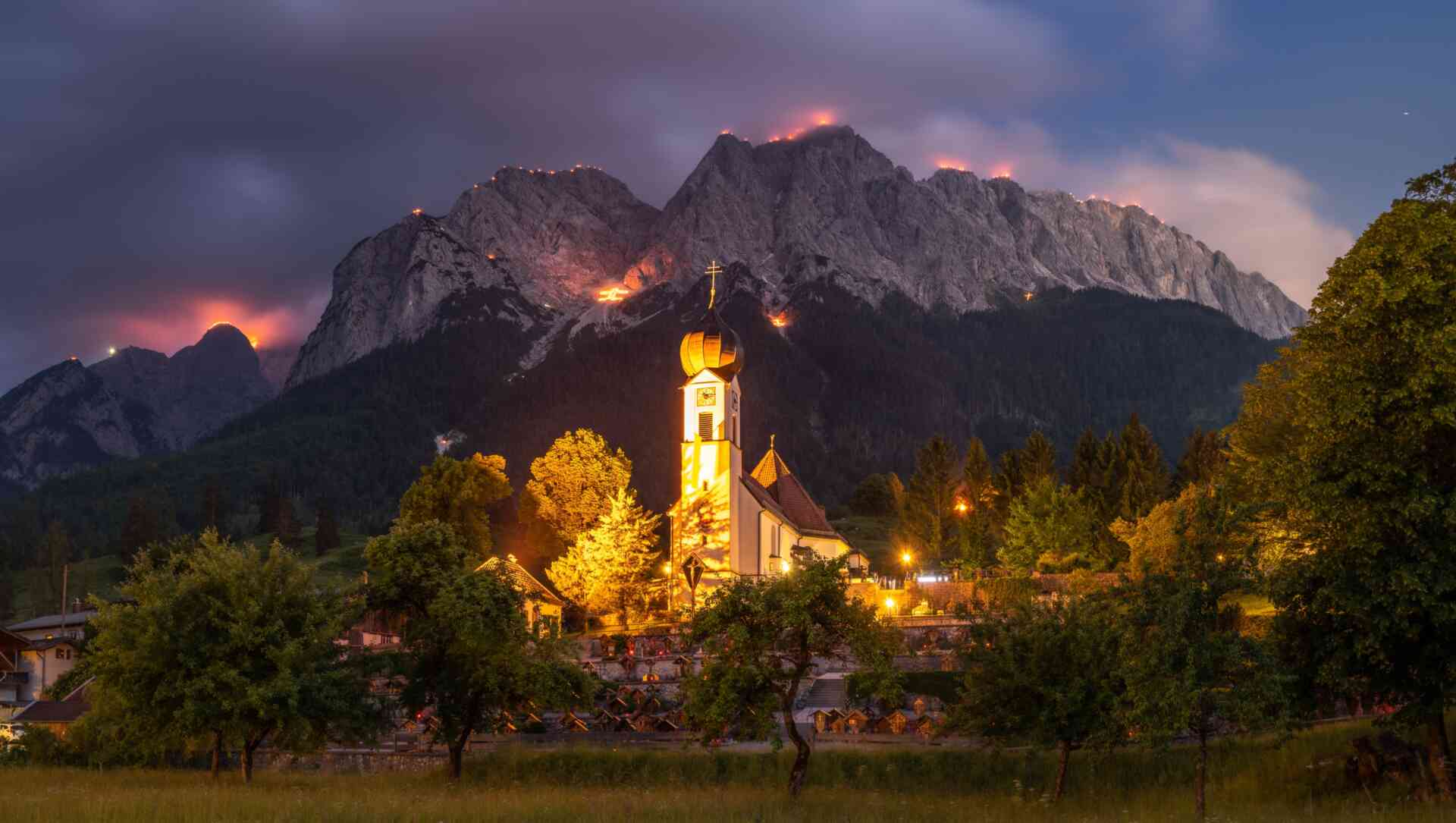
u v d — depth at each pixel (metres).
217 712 50.41
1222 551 40.53
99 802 36.38
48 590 192.00
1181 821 37.97
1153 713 37.97
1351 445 43.72
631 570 101.12
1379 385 43.28
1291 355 69.38
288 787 49.94
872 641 47.75
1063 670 47.38
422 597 57.44
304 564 54.84
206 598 51.97
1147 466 127.50
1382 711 52.06
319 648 53.19
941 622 80.38
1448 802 39.75
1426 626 41.56
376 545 57.41
